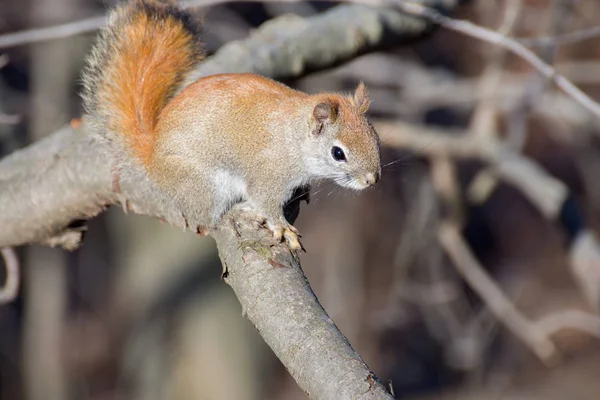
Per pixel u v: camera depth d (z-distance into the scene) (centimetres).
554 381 2014
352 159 774
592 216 1894
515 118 1333
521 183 1189
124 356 1920
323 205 1844
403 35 955
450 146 1241
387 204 1858
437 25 973
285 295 588
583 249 1104
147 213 798
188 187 774
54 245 868
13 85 1756
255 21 1673
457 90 1407
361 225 1844
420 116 1571
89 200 814
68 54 1536
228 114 772
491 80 1273
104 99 801
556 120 1431
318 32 904
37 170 825
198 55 827
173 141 771
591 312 2088
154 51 804
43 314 1842
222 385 1666
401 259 1541
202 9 1196
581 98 827
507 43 856
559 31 1299
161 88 802
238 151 774
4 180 841
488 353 1809
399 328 1928
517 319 1255
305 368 542
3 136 1398
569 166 2158
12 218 835
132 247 1792
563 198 1143
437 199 1494
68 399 1922
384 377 1941
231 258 639
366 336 1880
